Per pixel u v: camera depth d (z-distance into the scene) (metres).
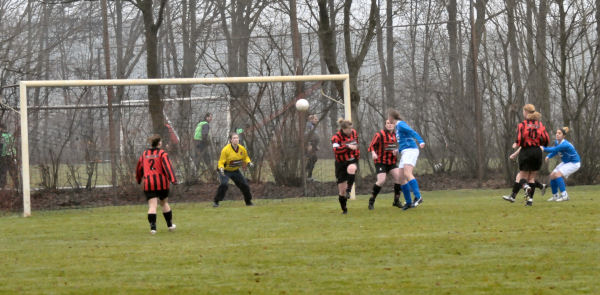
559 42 31.52
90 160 27.27
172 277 12.00
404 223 18.44
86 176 27.23
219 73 36.94
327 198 27.31
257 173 28.05
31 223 21.31
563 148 23.28
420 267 12.34
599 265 12.14
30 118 26.53
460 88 31.41
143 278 11.97
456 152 31.69
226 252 14.45
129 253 14.66
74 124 27.16
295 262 13.12
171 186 27.86
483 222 18.16
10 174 25.73
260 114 28.38
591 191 27.59
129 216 22.61
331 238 16.03
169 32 41.34
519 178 22.59
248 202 25.41
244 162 25.41
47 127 26.81
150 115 27.89
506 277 11.38
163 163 17.98
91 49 44.94
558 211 20.20
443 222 18.41
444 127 31.66
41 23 45.00
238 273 12.20
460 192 28.84
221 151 26.97
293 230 17.72
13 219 22.81
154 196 18.08
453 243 14.79
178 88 28.17
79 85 24.97
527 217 18.97
